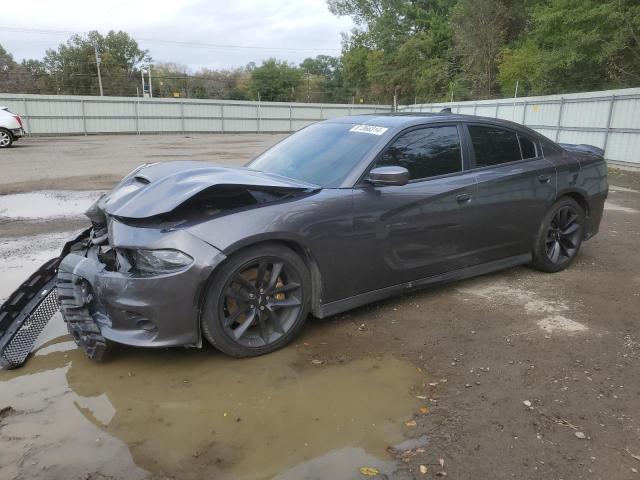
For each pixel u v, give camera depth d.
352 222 3.50
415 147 3.96
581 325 3.79
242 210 3.16
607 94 16.23
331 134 4.23
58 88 65.88
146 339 2.95
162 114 35.62
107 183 10.95
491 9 35.75
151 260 2.90
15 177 11.77
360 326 3.74
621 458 2.35
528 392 2.89
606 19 19.92
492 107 23.59
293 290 3.38
